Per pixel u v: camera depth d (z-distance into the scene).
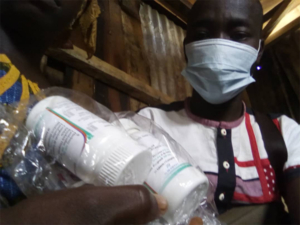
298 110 1.63
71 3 0.50
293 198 0.60
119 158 0.29
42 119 0.32
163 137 0.43
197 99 0.76
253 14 0.74
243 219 0.58
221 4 0.73
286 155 0.66
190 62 0.77
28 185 0.32
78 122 0.31
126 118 0.45
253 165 0.65
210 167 0.62
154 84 1.37
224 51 0.71
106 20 1.28
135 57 1.34
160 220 0.32
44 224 0.24
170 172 0.33
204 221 0.38
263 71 1.85
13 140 0.33
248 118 0.74
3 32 0.47
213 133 0.69
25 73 0.48
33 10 0.46
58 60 0.93
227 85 0.70
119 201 0.26
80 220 0.24
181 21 1.80
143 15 1.59
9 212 0.25
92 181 0.30
